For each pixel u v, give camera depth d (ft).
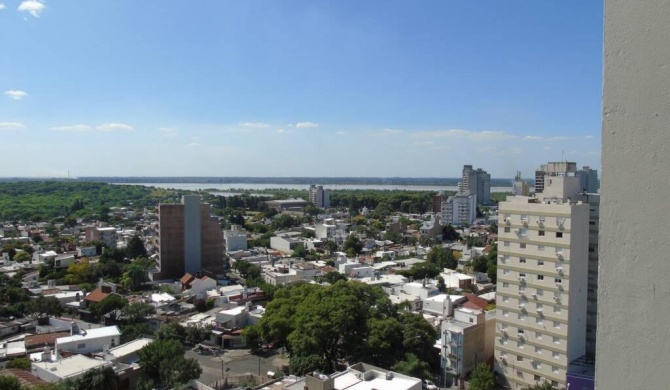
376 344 181.27
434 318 244.83
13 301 272.10
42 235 540.11
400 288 294.05
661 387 12.00
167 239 367.86
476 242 513.45
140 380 159.94
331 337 184.14
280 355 212.23
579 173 218.59
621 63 12.76
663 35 11.96
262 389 155.84
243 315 244.22
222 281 354.74
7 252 421.59
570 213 158.20
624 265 12.69
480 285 329.52
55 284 327.47
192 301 291.38
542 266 164.86
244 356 211.20
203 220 381.19
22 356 188.03
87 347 189.88
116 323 250.16
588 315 169.89
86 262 363.35
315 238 542.98
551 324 162.81
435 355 193.57
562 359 160.15
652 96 12.15
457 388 175.32
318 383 136.56
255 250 478.59
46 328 229.25
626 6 12.67
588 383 147.23
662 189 12.00
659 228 12.04
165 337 214.69
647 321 12.28
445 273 353.10
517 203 170.81
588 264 169.99
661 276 12.01
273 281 335.67
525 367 168.96
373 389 139.03
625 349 12.70
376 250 490.90
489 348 190.39
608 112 13.03
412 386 141.18
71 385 142.41
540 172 324.80
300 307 195.11
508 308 173.58
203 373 189.67
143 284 346.74
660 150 12.01
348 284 211.82
